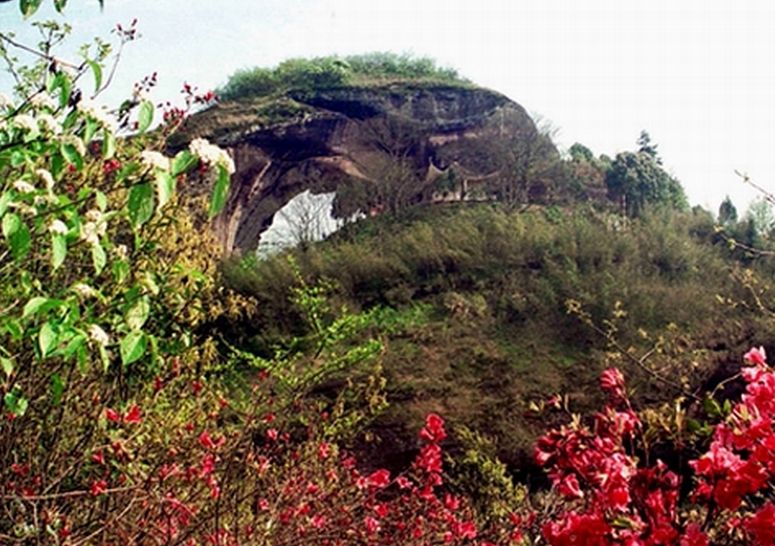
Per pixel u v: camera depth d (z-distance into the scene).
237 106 33.84
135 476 3.53
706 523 1.91
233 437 4.57
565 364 18.36
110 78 3.64
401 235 27.47
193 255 5.79
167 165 1.92
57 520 3.21
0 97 2.36
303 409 5.60
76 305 2.22
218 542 3.24
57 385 2.86
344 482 4.57
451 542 4.02
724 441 1.94
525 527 3.92
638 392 6.82
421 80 37.34
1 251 2.92
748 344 11.52
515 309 20.78
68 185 3.75
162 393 4.74
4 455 3.57
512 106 37.44
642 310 18.97
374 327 20.45
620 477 1.87
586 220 26.70
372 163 34.97
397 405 16.48
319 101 35.56
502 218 26.14
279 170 33.78
